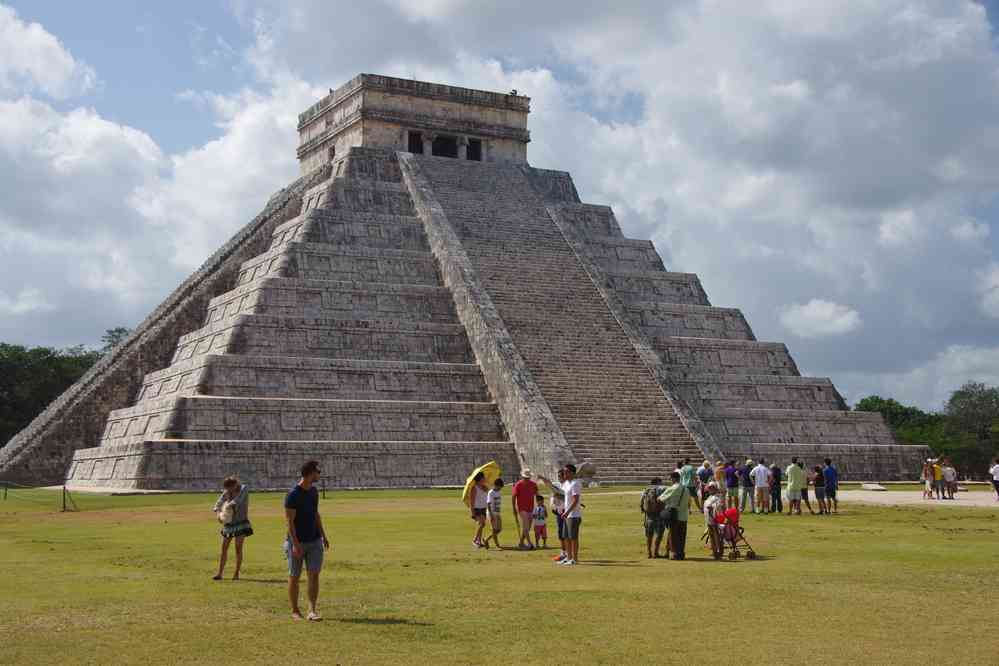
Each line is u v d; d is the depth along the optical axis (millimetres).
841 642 17484
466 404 65250
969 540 31438
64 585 22938
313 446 59188
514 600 21078
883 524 37156
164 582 23422
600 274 76750
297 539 19188
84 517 41125
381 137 84750
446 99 87000
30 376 96688
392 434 63281
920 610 20094
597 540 32281
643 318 78438
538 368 66625
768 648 17078
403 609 20141
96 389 70062
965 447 104125
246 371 62500
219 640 17516
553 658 16453
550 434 61156
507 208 81688
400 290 71250
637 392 67188
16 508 45500
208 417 59438
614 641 17531
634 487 57562
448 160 85188
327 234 74688
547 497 52031
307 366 64000
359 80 84438
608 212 87562
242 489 24281
